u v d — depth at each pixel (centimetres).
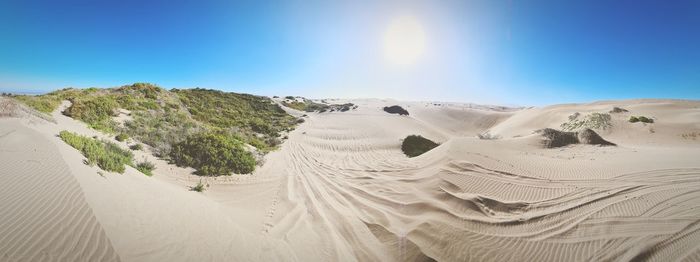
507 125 4612
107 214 482
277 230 738
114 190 600
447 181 1039
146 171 932
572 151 1527
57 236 389
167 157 1188
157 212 573
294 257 603
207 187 1006
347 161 1828
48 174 565
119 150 1040
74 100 1636
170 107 2247
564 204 880
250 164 1263
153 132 1462
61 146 788
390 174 1289
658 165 1156
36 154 668
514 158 1324
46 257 349
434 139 3259
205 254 492
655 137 2531
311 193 1073
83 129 1218
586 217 795
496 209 876
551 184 1032
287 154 1845
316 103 6494
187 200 743
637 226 726
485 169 1150
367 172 1397
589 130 1766
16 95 1580
